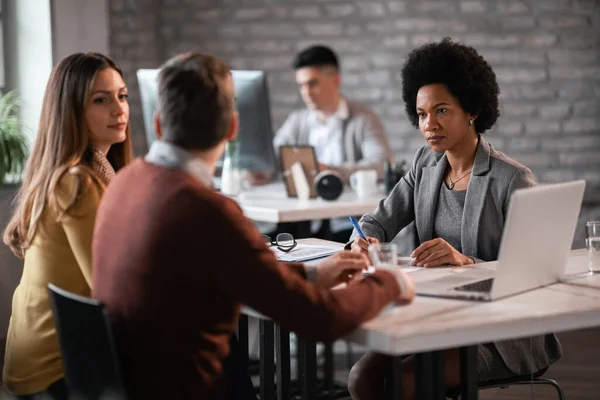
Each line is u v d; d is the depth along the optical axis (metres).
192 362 1.91
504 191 2.75
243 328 2.94
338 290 2.02
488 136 6.33
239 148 4.70
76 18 5.63
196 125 1.98
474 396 2.17
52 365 2.38
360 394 2.55
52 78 2.56
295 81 6.43
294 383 4.29
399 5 6.30
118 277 1.94
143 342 1.90
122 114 2.61
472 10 6.25
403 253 6.29
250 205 4.29
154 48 6.39
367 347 1.95
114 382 1.91
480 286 2.31
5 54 5.52
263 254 1.91
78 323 1.98
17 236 2.54
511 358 2.56
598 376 4.30
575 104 6.23
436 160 2.98
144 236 1.89
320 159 5.43
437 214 2.93
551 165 6.27
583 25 6.18
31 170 2.55
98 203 2.37
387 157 5.23
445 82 2.74
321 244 3.06
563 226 2.30
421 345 1.91
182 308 1.89
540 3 6.20
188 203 1.87
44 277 2.41
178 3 6.46
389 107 6.38
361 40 6.36
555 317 2.06
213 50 6.47
